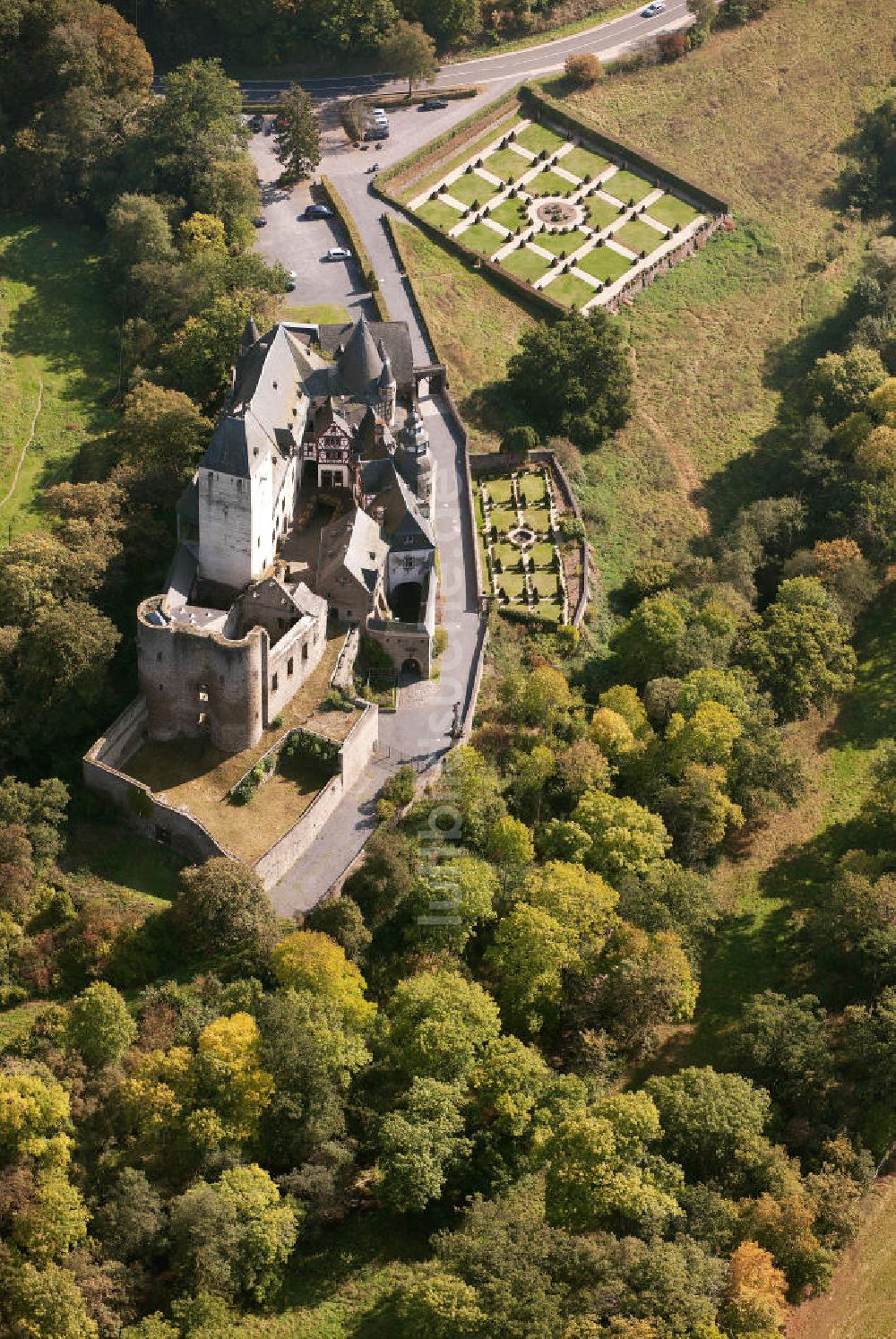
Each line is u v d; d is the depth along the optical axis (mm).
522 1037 177250
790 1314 156750
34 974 167625
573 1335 141125
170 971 170375
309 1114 158750
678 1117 164625
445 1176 159750
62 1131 153250
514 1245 148750
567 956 174875
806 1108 171625
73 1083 156375
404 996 168250
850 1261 161250
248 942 171000
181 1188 155000
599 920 180000
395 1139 155250
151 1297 149250
